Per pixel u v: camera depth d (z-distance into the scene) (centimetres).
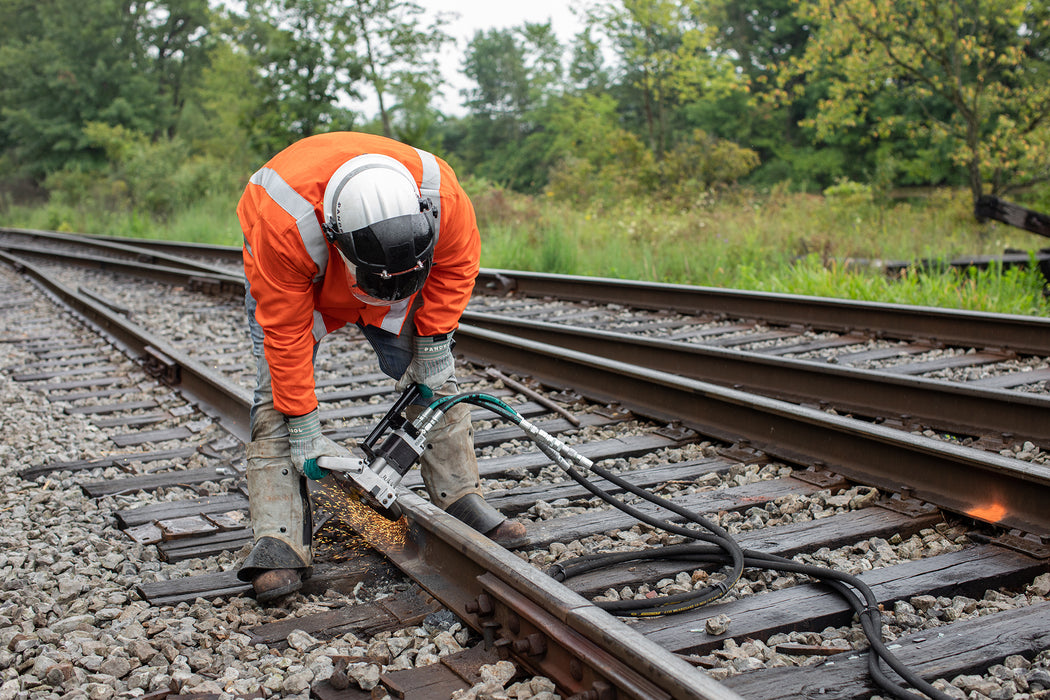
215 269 1215
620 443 457
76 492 414
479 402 291
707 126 5012
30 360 748
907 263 1009
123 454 477
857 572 294
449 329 293
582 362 556
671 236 1341
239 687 235
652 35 3167
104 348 786
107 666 243
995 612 263
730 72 3116
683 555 303
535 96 6431
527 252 1316
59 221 3142
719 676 232
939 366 595
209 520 364
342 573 310
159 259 1512
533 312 897
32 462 464
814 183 4550
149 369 668
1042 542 299
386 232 242
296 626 272
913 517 335
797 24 4891
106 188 3125
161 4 5838
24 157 5150
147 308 1008
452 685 232
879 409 491
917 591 276
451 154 6775
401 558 308
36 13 5919
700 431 462
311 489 382
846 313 725
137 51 5597
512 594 247
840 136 4341
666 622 263
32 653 256
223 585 303
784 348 675
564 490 388
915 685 218
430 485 331
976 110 1630
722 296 816
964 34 1631
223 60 4716
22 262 1468
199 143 4897
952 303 829
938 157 3509
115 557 330
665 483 395
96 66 5150
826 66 1852
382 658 247
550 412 528
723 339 720
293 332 265
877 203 1933
